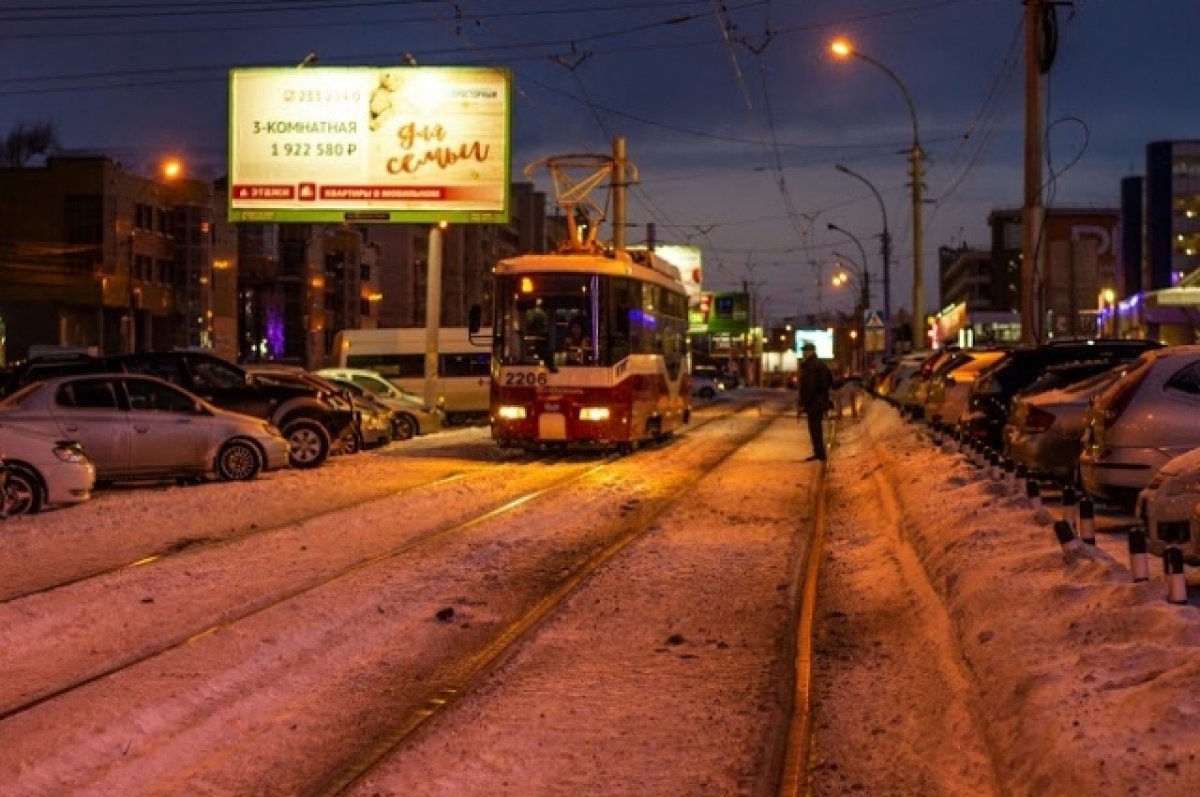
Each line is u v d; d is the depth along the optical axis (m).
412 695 8.29
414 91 37.12
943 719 7.35
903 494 16.64
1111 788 5.30
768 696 8.13
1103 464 12.83
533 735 7.34
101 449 20.11
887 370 50.72
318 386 26.88
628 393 26.47
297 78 37.16
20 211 65.75
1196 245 94.44
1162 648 6.81
